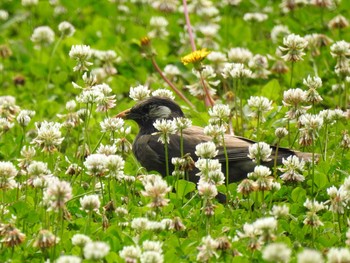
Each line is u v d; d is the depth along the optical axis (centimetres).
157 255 827
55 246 909
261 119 1243
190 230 1003
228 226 998
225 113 1143
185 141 1229
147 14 1916
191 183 1093
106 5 1920
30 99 1576
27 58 1741
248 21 1798
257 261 907
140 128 1278
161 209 1021
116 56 1638
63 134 1386
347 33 1708
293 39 1256
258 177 996
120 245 940
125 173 1226
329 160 1191
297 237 990
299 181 1094
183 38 1766
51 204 893
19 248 953
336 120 1222
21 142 1290
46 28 1705
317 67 1583
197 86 1376
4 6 1920
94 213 1057
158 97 1277
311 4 1767
